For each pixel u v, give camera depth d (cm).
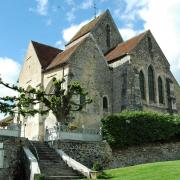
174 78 5028
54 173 2514
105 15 5316
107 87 4425
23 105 3253
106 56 4953
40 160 2719
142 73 4588
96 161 3106
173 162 2789
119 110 4316
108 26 5312
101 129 3347
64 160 2755
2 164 2745
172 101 4788
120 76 4434
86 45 4297
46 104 3272
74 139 3139
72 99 3881
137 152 3369
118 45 5169
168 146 3597
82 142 3089
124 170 2634
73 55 4103
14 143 2852
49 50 4838
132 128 3397
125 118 3391
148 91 4578
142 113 3516
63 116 3269
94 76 4284
